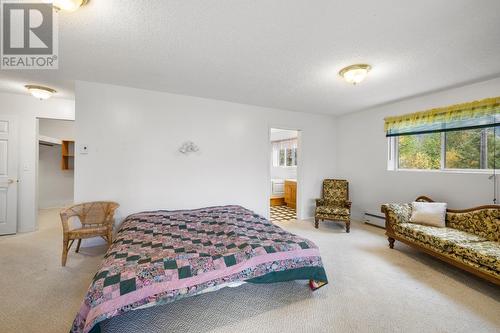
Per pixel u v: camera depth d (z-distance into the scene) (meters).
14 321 1.62
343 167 4.99
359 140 4.62
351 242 3.35
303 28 1.82
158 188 3.42
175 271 1.65
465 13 1.60
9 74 2.78
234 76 2.82
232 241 2.17
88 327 1.29
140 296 1.47
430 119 3.37
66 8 1.53
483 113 2.82
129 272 1.58
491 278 1.93
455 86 3.06
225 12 1.63
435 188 3.35
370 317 1.72
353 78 2.55
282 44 2.06
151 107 3.36
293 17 1.68
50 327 1.57
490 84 2.80
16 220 3.57
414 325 1.63
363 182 4.53
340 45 2.07
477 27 1.77
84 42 2.05
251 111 4.15
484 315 1.74
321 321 1.67
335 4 1.54
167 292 1.54
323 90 3.31
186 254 1.88
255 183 4.21
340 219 3.87
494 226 2.38
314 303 1.88
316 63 2.44
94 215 2.92
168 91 3.41
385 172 4.09
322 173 5.01
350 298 1.95
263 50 2.18
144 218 2.90
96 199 3.07
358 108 4.35
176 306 1.83
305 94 3.51
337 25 1.77
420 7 1.55
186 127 3.60
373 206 4.31
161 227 2.59
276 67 2.55
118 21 1.74
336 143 5.18
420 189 3.54
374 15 1.64
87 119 3.01
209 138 3.79
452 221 2.81
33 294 1.95
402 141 3.93
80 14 1.65
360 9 1.58
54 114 3.76
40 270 2.37
